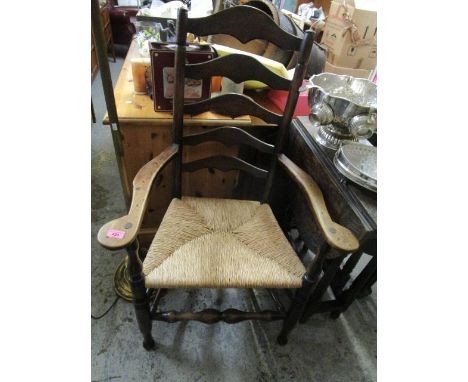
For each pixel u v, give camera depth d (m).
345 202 0.78
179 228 0.85
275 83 0.79
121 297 1.08
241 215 0.95
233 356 0.98
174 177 0.93
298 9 2.26
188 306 1.10
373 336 1.10
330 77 1.04
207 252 0.80
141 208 0.65
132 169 1.02
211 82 0.95
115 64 2.88
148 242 1.25
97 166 1.70
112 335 0.99
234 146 1.07
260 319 0.89
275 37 0.72
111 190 1.56
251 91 1.28
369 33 1.61
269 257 0.81
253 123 1.13
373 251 0.77
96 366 0.91
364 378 0.98
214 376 0.92
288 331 0.96
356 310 1.18
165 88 0.88
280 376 0.95
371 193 0.80
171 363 0.94
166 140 0.98
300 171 0.86
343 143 0.94
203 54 0.84
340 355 1.03
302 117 1.14
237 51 0.97
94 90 2.38
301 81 0.78
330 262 0.86
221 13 0.67
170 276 0.72
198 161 0.92
